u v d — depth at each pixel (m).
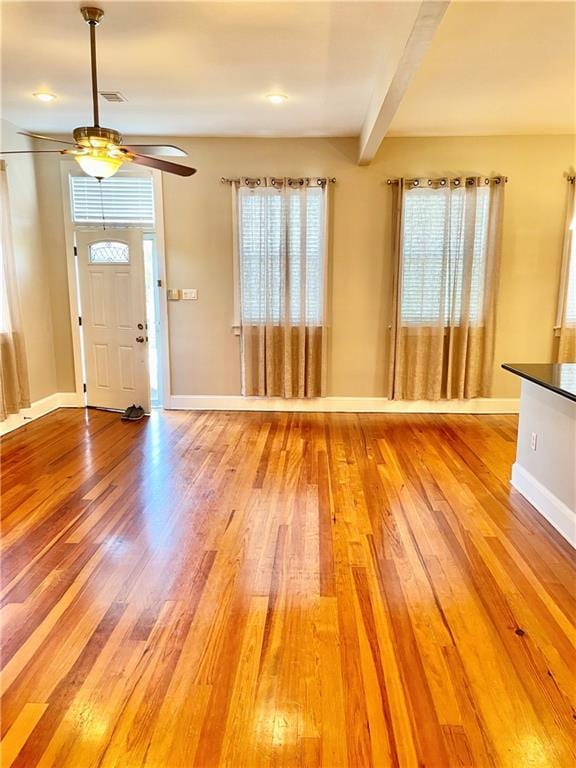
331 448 4.44
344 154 5.16
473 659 1.97
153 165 3.13
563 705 1.76
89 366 5.67
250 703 1.76
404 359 5.45
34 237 5.23
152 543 2.84
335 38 3.01
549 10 2.69
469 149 5.11
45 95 3.99
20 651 2.01
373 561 2.66
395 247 5.22
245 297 5.37
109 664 1.94
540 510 3.21
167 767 1.54
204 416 5.45
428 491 3.55
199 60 3.33
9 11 2.72
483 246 5.20
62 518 3.13
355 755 1.57
